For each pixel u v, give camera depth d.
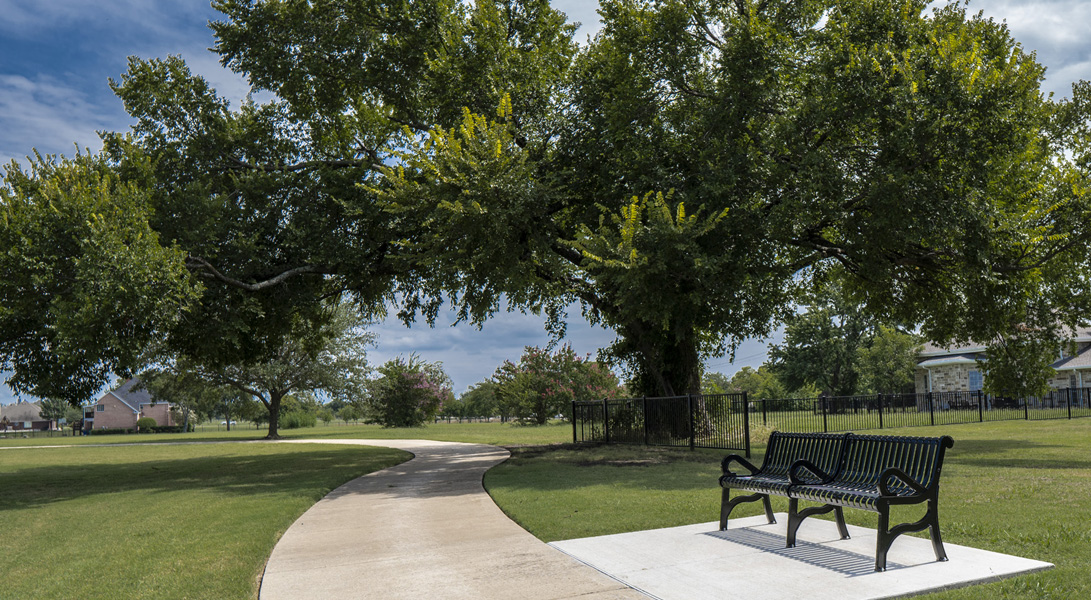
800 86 18.61
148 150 21.03
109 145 19.69
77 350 14.38
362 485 13.95
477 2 20.64
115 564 7.15
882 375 53.03
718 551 6.56
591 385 46.00
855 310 53.69
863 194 16.47
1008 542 6.48
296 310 22.27
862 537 7.00
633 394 26.64
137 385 42.41
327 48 21.94
